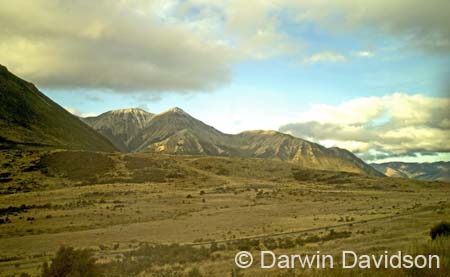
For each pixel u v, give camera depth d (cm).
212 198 9469
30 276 3234
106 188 10631
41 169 13088
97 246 4684
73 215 7288
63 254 2366
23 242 5259
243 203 8706
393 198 9100
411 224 4303
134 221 6812
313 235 4375
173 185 11875
